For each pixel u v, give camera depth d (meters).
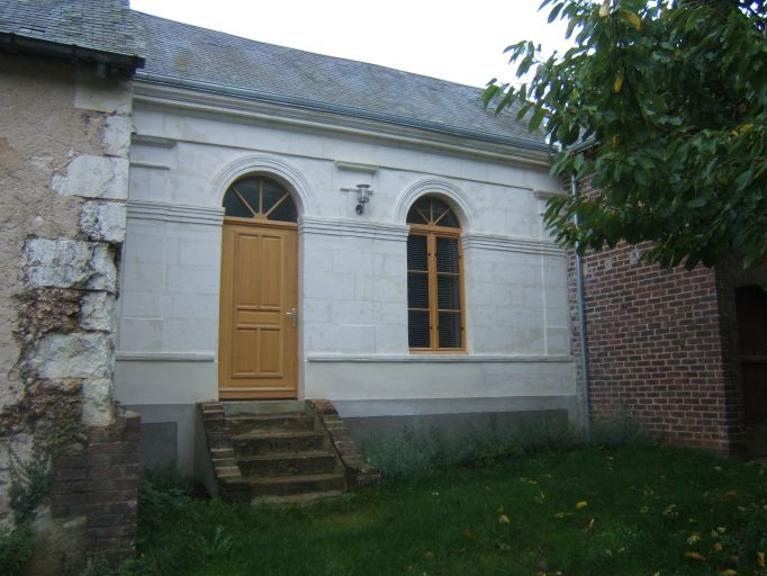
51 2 5.99
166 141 8.04
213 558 4.86
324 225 8.84
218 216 8.23
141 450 7.50
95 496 4.68
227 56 9.98
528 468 7.97
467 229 9.96
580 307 10.52
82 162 5.05
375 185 9.29
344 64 11.70
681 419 9.05
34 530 4.54
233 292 8.43
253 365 8.43
